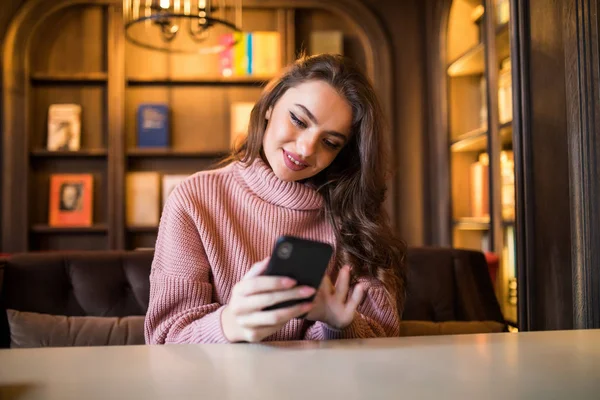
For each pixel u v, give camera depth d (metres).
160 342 1.27
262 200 1.51
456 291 2.31
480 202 3.32
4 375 0.75
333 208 1.54
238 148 1.60
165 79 4.11
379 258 1.52
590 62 1.66
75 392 0.69
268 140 1.42
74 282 2.13
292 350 0.89
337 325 1.12
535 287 1.99
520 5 2.06
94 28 4.21
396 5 4.20
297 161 1.38
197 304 1.36
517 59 2.07
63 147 4.07
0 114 3.92
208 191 1.50
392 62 4.15
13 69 3.96
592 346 0.92
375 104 1.45
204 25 3.14
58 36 4.20
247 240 1.48
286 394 0.68
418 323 2.16
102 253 2.20
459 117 3.68
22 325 1.97
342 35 4.32
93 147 4.20
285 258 0.93
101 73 4.09
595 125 1.64
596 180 1.64
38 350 0.89
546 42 1.93
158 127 4.13
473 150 3.68
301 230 1.53
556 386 0.71
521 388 0.70
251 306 0.94
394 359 0.83
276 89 1.43
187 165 4.27
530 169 2.02
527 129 2.03
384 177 1.57
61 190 4.12
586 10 1.67
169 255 1.42
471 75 3.66
